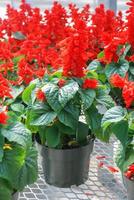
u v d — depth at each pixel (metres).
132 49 2.03
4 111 1.38
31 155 1.50
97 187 1.81
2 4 3.82
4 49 1.99
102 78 2.01
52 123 1.70
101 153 2.03
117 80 1.49
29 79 1.88
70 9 2.49
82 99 1.61
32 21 2.38
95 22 2.28
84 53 1.66
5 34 2.48
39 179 1.87
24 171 1.43
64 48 1.83
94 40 2.29
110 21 2.28
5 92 1.53
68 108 1.62
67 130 1.68
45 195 1.74
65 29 2.32
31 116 1.63
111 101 1.70
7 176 1.32
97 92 1.73
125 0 3.66
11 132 1.33
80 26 1.84
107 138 1.67
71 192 1.78
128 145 1.44
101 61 2.04
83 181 1.84
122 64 1.96
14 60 2.08
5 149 1.38
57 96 1.57
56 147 1.73
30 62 2.08
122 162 1.44
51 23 2.34
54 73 1.69
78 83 1.67
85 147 1.74
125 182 1.54
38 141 1.80
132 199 1.54
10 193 1.39
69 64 1.66
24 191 1.76
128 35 1.99
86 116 1.67
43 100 1.64
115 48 1.94
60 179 1.79
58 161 1.74
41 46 2.02
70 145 1.75
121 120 1.42
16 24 2.45
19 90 1.86
